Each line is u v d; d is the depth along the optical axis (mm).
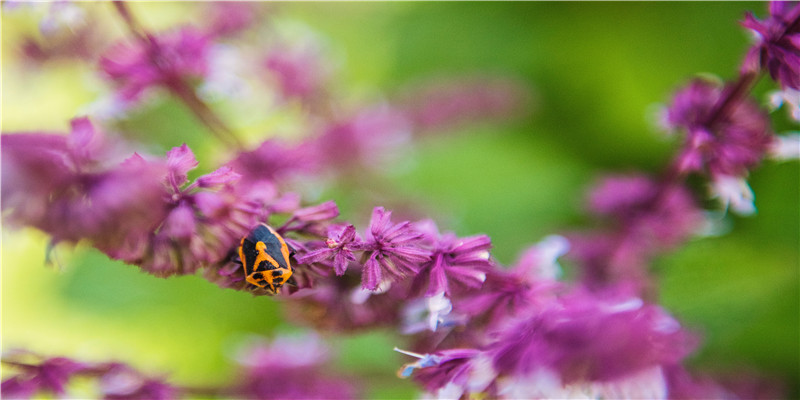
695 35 354
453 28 393
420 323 189
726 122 200
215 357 314
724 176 202
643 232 235
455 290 179
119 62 209
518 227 327
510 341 180
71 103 288
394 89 337
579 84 370
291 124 281
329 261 173
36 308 332
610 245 238
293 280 173
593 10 374
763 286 280
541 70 376
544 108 372
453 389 180
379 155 288
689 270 287
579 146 364
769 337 271
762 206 312
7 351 196
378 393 274
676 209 233
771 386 249
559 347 178
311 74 273
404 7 404
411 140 314
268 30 272
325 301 187
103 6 233
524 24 384
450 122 313
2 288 340
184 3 264
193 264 169
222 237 169
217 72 216
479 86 316
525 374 178
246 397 225
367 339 282
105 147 166
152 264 168
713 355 263
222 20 232
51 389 196
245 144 220
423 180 346
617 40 367
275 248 169
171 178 169
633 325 180
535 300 187
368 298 187
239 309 324
